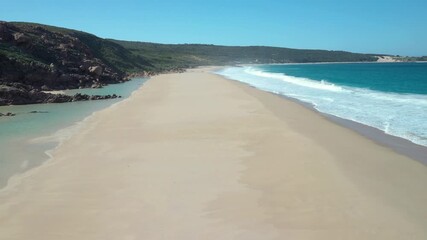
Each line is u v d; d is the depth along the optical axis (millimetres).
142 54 128125
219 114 24844
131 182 12805
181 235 9211
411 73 78562
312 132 19266
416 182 12227
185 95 36562
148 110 27688
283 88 44906
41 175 13781
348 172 13148
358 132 19672
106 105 31656
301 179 12570
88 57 57438
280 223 9703
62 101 33531
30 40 46500
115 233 9367
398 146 16844
